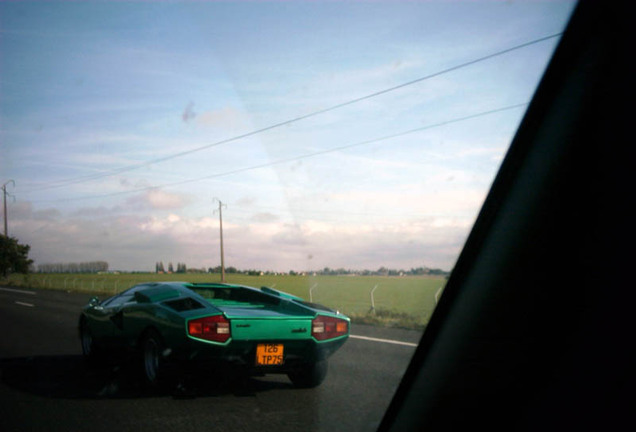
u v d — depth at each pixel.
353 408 4.79
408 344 9.02
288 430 4.20
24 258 46.97
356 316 14.77
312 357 5.54
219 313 5.17
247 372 5.34
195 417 4.63
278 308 6.11
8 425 4.41
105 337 6.70
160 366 5.45
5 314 15.64
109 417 4.66
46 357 7.98
